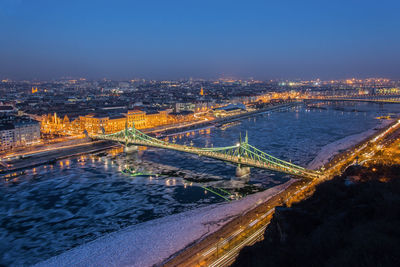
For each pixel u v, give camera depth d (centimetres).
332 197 14275
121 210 19775
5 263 14412
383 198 11769
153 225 17650
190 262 13550
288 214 12169
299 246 9700
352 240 8644
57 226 17788
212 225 17438
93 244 15775
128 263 14088
